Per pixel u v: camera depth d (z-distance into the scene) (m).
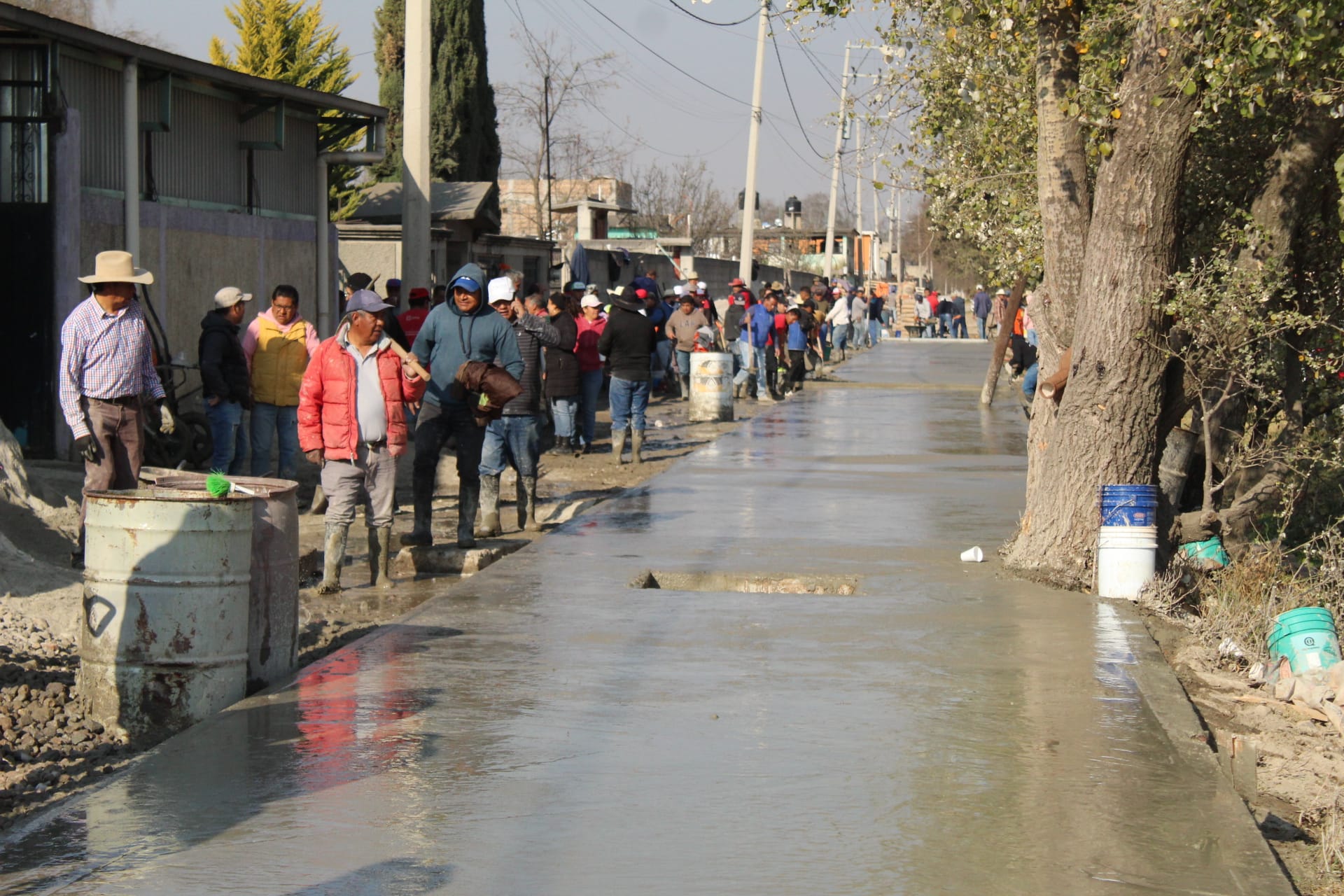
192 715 6.52
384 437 9.72
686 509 12.84
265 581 7.04
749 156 35.69
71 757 6.10
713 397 23.06
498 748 5.71
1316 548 11.72
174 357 16.00
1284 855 5.27
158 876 4.37
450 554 10.55
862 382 32.31
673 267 40.72
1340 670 7.71
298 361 13.10
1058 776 5.41
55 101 14.38
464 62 34.53
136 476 9.48
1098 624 8.19
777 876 4.40
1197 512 10.60
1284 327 9.85
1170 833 4.80
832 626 8.03
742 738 5.87
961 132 12.62
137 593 6.47
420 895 4.23
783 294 31.45
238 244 19.11
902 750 5.71
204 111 18.53
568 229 51.94
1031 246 11.69
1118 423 9.58
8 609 8.22
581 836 4.74
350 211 32.62
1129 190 9.40
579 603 8.61
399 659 7.16
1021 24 10.53
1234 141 10.41
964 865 4.50
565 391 18.03
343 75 37.38
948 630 7.97
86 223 15.41
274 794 5.13
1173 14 8.63
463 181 33.31
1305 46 8.27
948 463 16.67
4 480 10.57
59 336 14.43
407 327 15.69
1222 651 8.31
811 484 14.67
